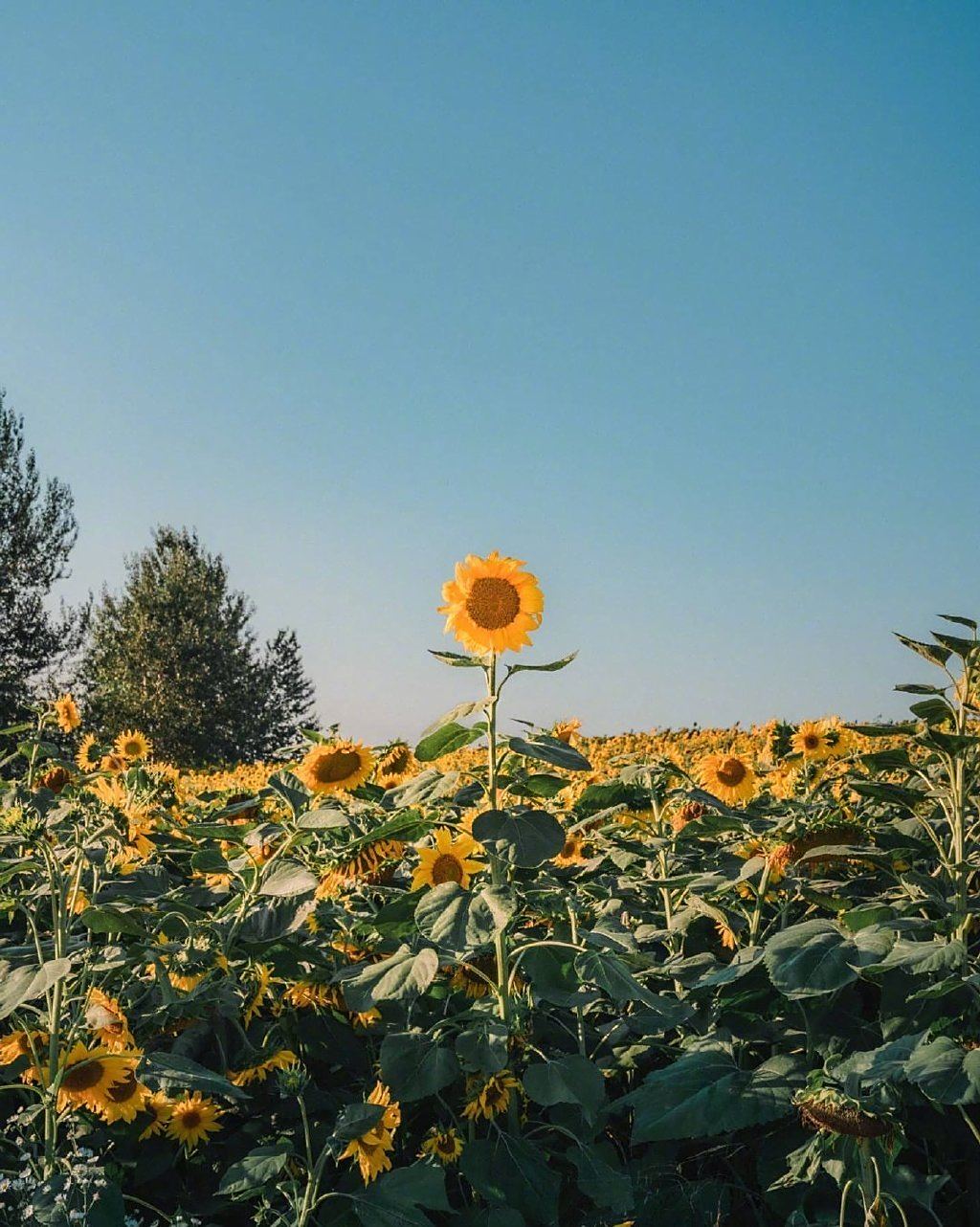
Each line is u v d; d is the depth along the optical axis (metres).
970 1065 2.67
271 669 43.44
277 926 3.61
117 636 42.09
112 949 3.27
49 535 34.91
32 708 6.45
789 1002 3.58
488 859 3.35
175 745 39.78
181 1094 3.35
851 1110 2.76
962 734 3.29
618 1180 3.15
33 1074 3.12
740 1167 3.67
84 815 4.05
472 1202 3.34
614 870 4.93
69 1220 2.65
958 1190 3.26
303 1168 3.09
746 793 5.34
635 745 12.30
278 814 4.84
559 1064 3.17
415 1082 3.08
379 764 4.93
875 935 3.12
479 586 3.26
